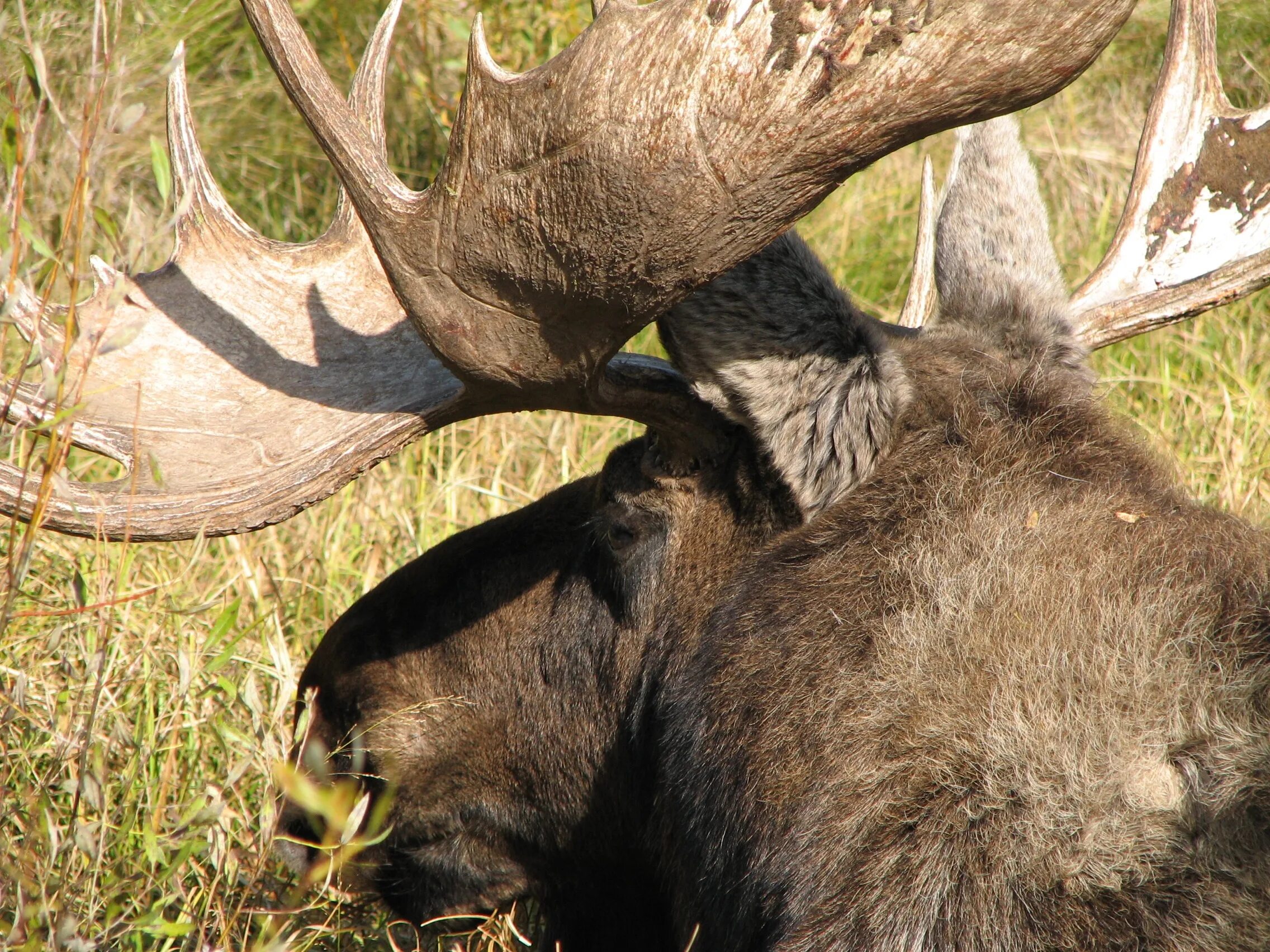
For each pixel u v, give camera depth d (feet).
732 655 25.30
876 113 21.03
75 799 25.81
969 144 30.81
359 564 47.24
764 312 24.86
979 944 21.89
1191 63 32.73
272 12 23.82
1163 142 32.71
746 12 21.20
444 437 53.47
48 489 24.40
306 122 24.29
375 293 31.14
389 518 48.55
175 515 26.09
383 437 26.66
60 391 24.94
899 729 23.35
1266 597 23.45
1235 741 22.20
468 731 30.50
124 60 35.17
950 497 25.14
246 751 30.42
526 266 23.41
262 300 30.48
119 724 28.30
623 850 29.86
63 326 28.35
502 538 31.12
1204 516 25.34
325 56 75.31
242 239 31.37
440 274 24.16
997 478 25.34
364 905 33.86
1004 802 22.56
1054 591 23.86
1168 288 31.45
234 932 30.96
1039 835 22.20
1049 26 20.12
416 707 30.60
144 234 28.73
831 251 71.72
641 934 31.07
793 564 25.39
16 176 23.79
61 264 25.38
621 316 23.62
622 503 28.43
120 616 38.50
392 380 28.32
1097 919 21.58
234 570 43.65
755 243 22.45
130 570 39.42
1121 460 26.00
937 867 22.44
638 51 21.62
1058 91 20.86
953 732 23.11
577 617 29.40
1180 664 22.94
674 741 26.48
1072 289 65.46
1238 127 32.07
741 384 25.11
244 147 71.72
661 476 27.84
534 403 26.13
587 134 21.86
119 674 36.04
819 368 25.18
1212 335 62.13
